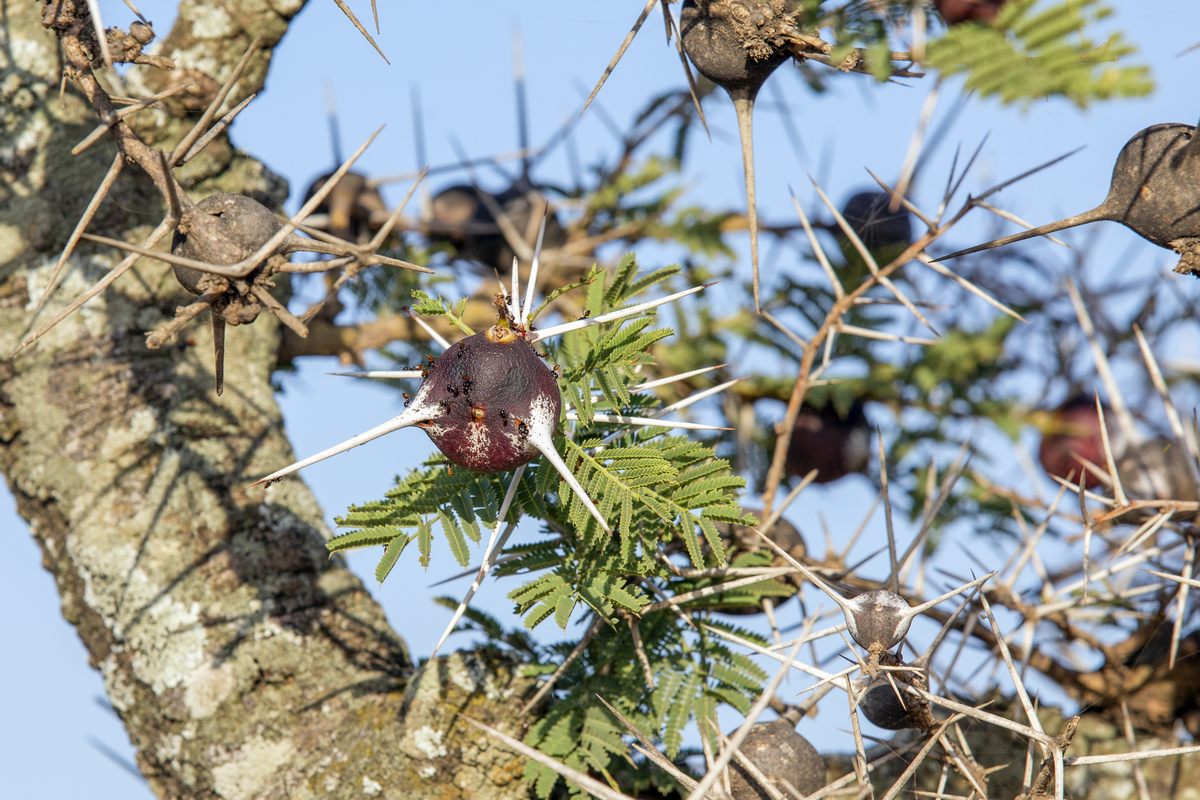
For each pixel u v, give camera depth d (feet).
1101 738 10.50
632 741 8.86
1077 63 5.74
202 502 10.28
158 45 11.52
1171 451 12.20
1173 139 7.08
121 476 10.32
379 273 13.58
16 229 11.00
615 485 7.57
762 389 13.50
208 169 11.61
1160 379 10.88
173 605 9.89
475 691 9.26
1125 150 7.25
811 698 8.27
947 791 9.82
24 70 11.31
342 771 9.35
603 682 8.91
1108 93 5.67
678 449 8.04
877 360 13.88
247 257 6.38
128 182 11.19
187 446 10.47
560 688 9.34
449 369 6.43
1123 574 11.08
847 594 9.54
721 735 7.67
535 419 6.38
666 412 8.54
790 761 8.14
